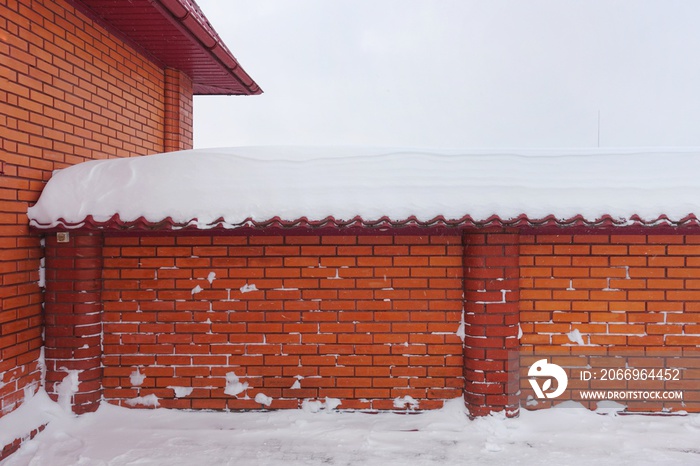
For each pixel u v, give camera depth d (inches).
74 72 187.0
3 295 148.5
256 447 150.8
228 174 168.1
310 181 165.2
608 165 165.8
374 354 171.5
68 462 141.6
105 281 173.6
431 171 166.1
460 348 170.4
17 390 154.5
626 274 166.4
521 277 168.7
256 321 172.7
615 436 155.2
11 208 152.8
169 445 151.8
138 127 240.8
